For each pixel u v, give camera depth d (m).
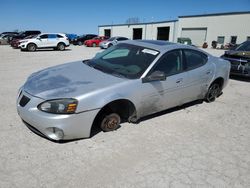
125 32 55.75
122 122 4.36
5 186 2.67
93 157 3.27
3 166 2.98
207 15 39.19
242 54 8.28
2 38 32.38
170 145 3.71
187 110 5.23
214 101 5.98
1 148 3.35
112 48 5.06
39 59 14.16
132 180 2.87
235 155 3.55
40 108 3.29
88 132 3.54
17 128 3.94
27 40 21.14
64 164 3.09
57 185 2.73
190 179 2.96
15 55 16.62
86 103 3.37
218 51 28.36
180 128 4.31
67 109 3.25
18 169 2.95
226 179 3.00
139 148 3.56
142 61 4.26
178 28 44.22
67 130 3.32
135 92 3.88
